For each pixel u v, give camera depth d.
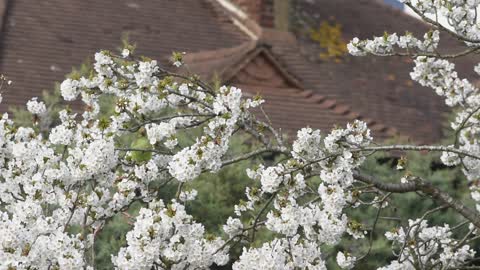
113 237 11.30
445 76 9.41
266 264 6.64
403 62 20.73
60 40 18.94
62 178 7.25
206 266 6.93
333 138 7.12
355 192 7.76
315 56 19.98
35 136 7.84
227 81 17.92
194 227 6.76
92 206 7.31
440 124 18.91
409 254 8.31
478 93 10.21
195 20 20.67
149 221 6.56
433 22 8.39
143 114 7.68
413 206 14.16
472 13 8.59
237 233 7.80
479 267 8.38
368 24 22.36
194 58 18.56
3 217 6.79
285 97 18.12
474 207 14.45
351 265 7.77
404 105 19.25
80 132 7.40
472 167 8.97
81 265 6.67
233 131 7.58
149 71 7.66
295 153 7.21
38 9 19.75
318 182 11.99
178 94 7.83
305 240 7.11
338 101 18.56
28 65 17.83
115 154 7.29
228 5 21.11
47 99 14.30
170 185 11.25
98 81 7.91
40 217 6.83
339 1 22.92
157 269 6.99
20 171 7.43
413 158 15.93
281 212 6.88
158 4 20.98
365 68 20.14
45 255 6.68
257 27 20.11
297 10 21.67
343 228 7.04
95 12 20.16
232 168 12.98
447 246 8.71
